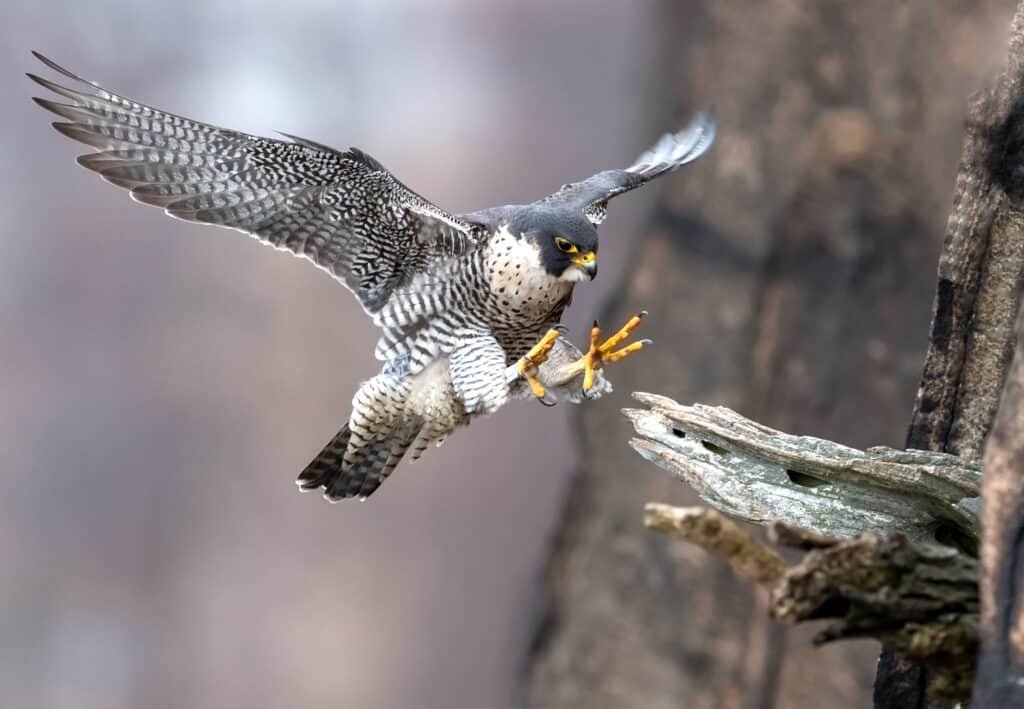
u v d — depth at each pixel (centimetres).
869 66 1377
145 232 4241
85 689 3844
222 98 4500
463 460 3978
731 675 1423
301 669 3841
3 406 4028
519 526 3894
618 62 4488
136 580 3950
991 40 1303
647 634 1473
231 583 3966
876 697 681
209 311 4203
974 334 675
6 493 3972
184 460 4066
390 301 827
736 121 1436
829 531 641
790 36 1413
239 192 785
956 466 632
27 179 4197
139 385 4103
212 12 4538
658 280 1488
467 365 823
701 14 1531
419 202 790
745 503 654
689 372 1455
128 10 4312
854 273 1378
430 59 4766
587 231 831
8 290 4119
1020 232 661
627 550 1488
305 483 861
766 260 1420
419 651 3809
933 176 1350
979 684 495
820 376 1390
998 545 500
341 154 770
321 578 3944
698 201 1449
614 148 4356
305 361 4147
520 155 4494
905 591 507
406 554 3934
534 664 1560
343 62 4709
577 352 841
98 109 759
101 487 4012
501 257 820
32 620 3894
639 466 1497
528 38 4697
